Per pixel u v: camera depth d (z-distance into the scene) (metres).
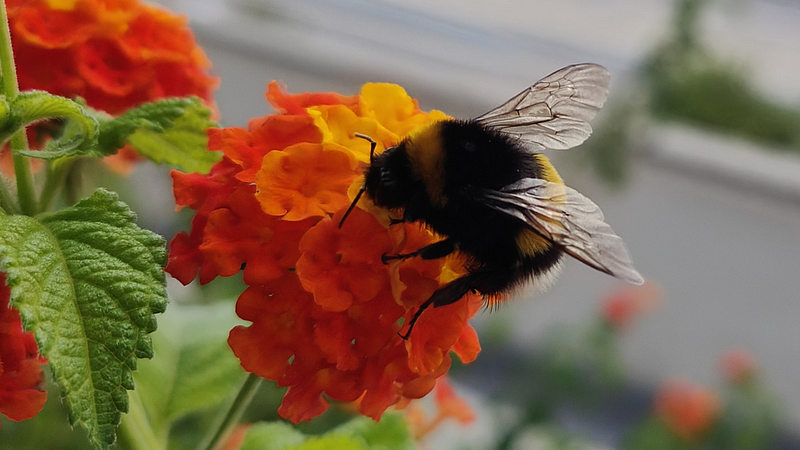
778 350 0.40
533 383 0.32
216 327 0.18
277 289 0.15
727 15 0.43
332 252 0.15
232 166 0.15
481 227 0.16
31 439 0.21
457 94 0.42
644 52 0.41
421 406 0.20
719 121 0.43
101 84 0.18
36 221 0.14
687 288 0.41
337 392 0.15
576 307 0.40
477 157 0.16
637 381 0.41
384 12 0.48
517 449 0.28
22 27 0.17
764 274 0.40
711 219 0.40
